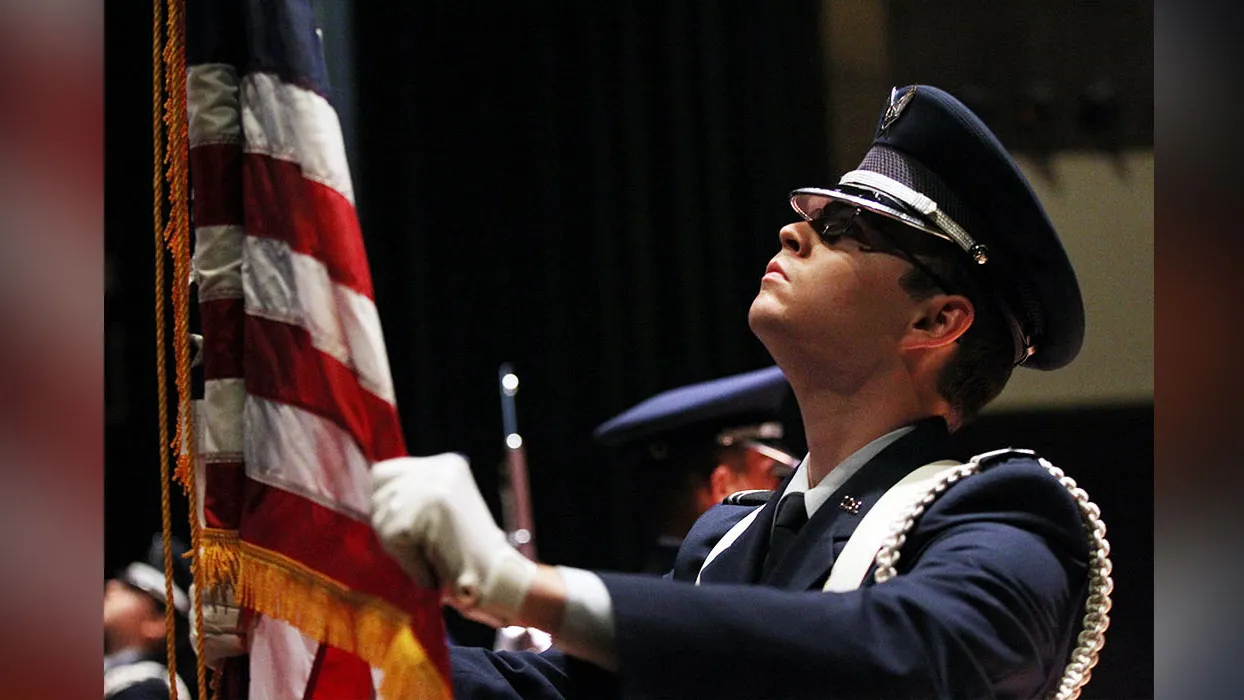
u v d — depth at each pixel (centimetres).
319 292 285
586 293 729
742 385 605
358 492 277
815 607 251
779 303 323
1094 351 554
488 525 244
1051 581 273
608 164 721
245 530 280
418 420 726
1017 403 557
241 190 297
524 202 728
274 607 274
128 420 665
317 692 286
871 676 245
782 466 592
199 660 284
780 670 244
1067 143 569
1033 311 332
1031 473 291
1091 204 561
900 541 286
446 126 723
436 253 728
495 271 729
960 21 599
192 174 310
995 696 263
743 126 692
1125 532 547
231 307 295
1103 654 546
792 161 684
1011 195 320
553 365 730
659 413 605
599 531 730
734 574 325
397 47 716
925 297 321
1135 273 555
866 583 291
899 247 321
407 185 722
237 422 292
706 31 698
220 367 293
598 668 324
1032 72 579
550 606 241
